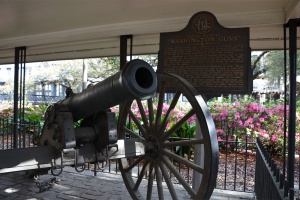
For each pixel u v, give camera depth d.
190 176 4.94
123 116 3.53
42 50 6.41
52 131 2.86
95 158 2.93
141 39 5.02
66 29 5.24
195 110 2.69
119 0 3.62
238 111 6.94
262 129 6.53
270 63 13.06
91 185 4.31
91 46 5.80
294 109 3.58
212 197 3.84
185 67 3.52
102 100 2.57
